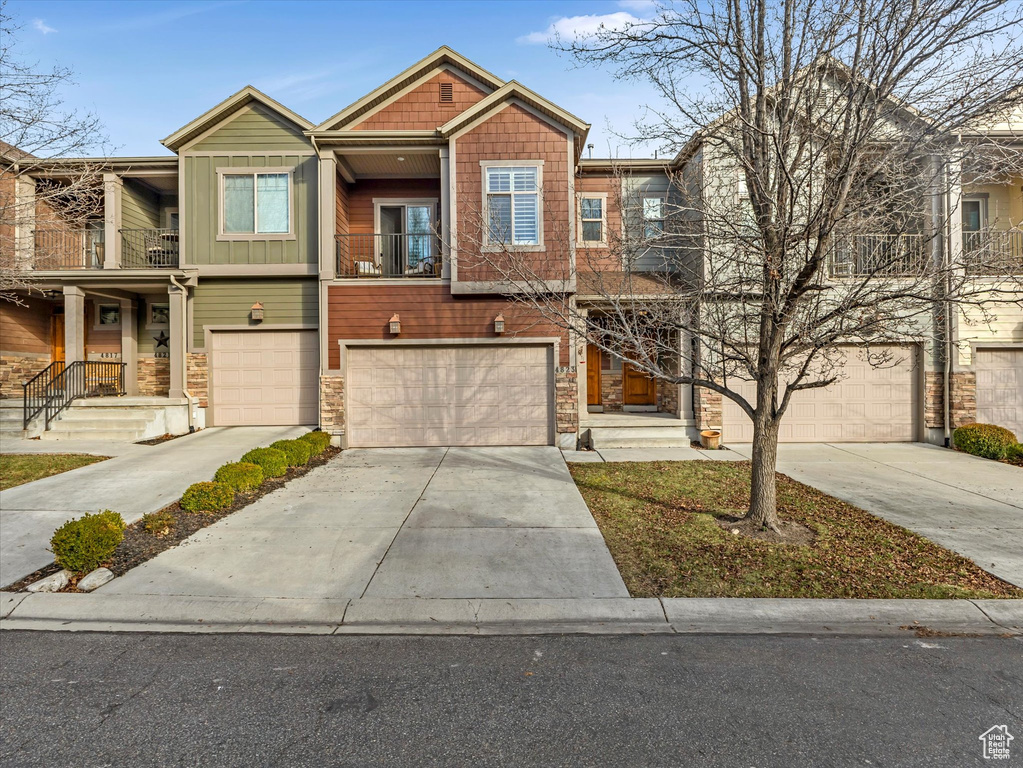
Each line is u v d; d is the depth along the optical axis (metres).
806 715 2.86
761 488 5.71
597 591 4.35
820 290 5.16
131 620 3.97
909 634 3.76
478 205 10.45
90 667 3.35
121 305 12.75
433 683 3.17
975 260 5.75
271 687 3.13
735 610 4.04
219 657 3.48
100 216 12.19
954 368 10.86
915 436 11.25
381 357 10.87
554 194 10.48
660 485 7.69
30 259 8.85
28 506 6.35
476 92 11.64
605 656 3.48
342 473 8.45
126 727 2.77
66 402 10.99
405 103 11.63
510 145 10.51
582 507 6.62
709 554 5.06
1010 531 5.75
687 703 2.97
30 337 13.23
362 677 3.24
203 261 11.64
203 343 11.76
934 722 2.80
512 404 10.88
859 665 3.36
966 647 3.58
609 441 10.77
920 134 5.14
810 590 4.33
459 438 10.87
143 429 10.45
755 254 5.82
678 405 11.54
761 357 5.65
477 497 7.07
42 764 2.50
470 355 10.88
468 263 10.41
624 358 5.91
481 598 4.23
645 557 5.02
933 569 4.73
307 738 2.68
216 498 6.33
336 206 11.30
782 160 4.88
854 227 5.08
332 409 10.69
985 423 10.84
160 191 13.34
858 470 8.76
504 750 2.59
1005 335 10.90
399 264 12.52
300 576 4.63
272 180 11.70
